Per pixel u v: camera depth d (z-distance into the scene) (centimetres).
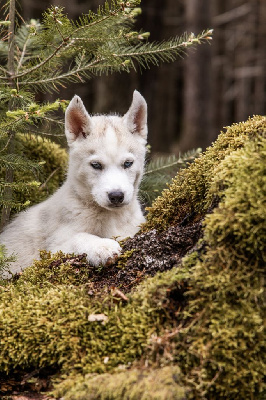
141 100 431
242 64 1800
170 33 1488
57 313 273
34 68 402
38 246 426
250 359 244
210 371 242
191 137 1307
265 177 257
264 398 244
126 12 371
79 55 418
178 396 221
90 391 234
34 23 467
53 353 268
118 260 317
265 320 249
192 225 310
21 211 473
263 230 254
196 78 1291
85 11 1263
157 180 511
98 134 415
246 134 317
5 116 416
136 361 247
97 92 1187
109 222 412
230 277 252
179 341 248
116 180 394
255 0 1755
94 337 262
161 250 299
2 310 285
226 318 247
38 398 259
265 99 1780
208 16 1230
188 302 258
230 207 259
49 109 333
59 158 537
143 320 257
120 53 407
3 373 280
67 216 412
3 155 429
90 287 300
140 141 434
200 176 321
